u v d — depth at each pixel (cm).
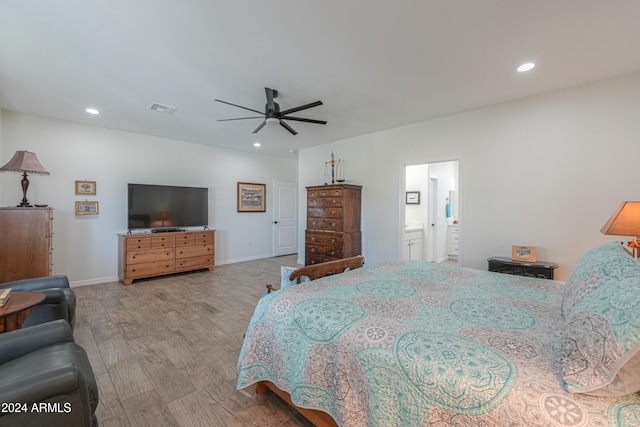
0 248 322
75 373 109
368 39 217
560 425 78
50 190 414
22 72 271
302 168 612
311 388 141
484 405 90
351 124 429
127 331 280
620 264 119
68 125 428
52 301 209
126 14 190
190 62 252
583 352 87
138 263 456
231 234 633
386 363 114
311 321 150
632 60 245
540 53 235
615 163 279
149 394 187
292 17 192
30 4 179
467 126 371
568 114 302
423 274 232
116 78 283
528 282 208
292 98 330
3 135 379
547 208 315
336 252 465
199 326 293
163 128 462
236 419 165
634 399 81
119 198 477
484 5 179
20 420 97
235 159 638
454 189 720
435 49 230
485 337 120
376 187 473
